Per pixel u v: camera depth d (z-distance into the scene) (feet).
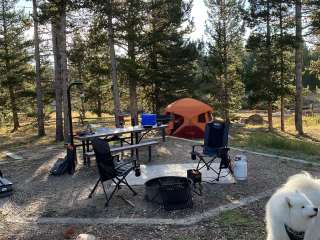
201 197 22.76
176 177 22.70
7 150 46.65
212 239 16.99
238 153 35.88
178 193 20.57
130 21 59.67
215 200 22.17
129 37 61.52
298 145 39.27
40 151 42.39
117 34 59.16
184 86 72.23
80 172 30.37
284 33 69.00
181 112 49.03
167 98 71.41
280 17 69.62
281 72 72.95
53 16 48.26
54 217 20.63
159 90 71.92
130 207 21.56
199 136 48.42
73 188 25.99
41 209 22.02
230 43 86.33
